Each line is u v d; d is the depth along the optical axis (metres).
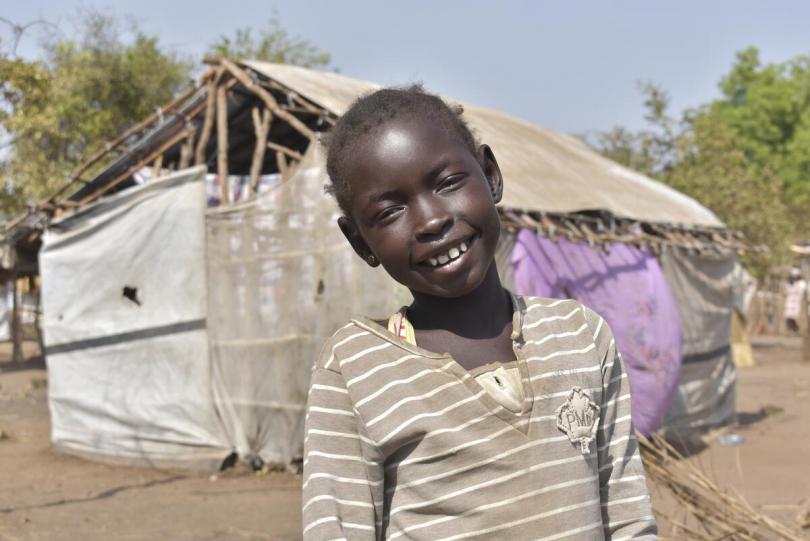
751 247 11.23
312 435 1.75
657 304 9.16
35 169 14.25
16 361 19.14
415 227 1.67
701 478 4.85
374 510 1.73
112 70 19.39
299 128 8.49
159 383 8.98
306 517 1.70
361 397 1.72
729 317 11.08
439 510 1.68
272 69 8.93
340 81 9.54
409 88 1.85
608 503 1.80
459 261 1.68
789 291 26.38
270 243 8.42
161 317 8.99
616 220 9.57
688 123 21.67
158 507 7.10
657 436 5.21
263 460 8.48
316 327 8.05
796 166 42.81
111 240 9.33
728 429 10.52
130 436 9.12
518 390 1.71
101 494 7.64
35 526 6.52
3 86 11.31
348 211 1.77
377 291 7.66
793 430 10.52
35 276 19.14
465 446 1.66
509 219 8.09
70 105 15.99
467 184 1.69
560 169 10.27
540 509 1.65
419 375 1.71
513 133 11.31
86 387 9.48
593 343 1.83
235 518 6.70
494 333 1.79
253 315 8.51
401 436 1.68
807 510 5.75
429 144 1.67
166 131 9.71
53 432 9.81
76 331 9.54
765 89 43.84
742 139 42.78
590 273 8.62
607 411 1.84
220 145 9.12
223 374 8.72
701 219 11.23
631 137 21.98
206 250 8.84
